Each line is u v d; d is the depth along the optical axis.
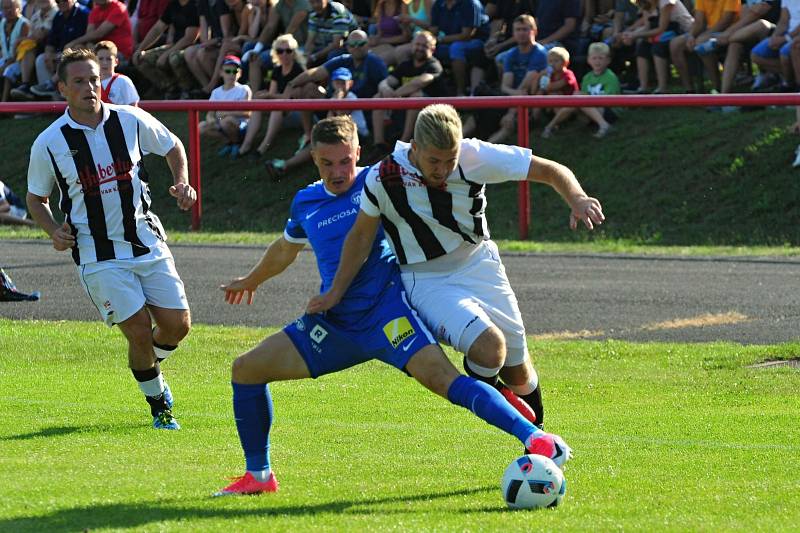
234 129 33.84
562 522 8.83
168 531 8.59
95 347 19.03
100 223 13.21
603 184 30.25
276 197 32.59
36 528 8.73
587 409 14.67
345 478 10.79
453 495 10.04
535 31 31.44
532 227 29.62
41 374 17.03
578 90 31.38
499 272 10.64
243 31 35.94
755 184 29.12
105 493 9.98
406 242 10.21
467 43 32.84
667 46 32.03
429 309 10.19
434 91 31.64
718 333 19.62
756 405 14.64
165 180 34.00
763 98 26.64
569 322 20.89
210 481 10.59
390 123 31.11
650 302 22.14
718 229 28.19
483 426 13.61
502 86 31.75
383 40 33.97
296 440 12.77
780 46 30.30
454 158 9.55
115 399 15.19
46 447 12.24
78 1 40.34
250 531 8.59
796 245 27.11
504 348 9.91
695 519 8.97
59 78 13.12
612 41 32.72
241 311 22.28
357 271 9.91
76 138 13.10
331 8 33.75
